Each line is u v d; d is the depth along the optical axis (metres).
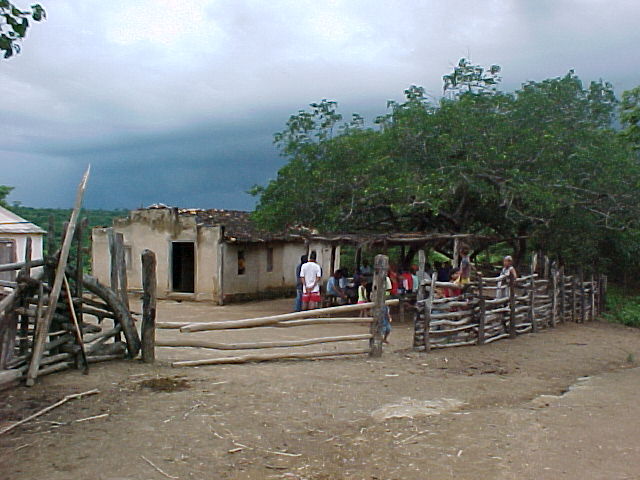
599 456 5.70
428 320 10.80
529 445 5.94
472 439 6.07
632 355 11.95
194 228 22.38
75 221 7.66
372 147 17.33
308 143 17.94
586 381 9.18
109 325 14.02
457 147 16.52
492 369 9.66
